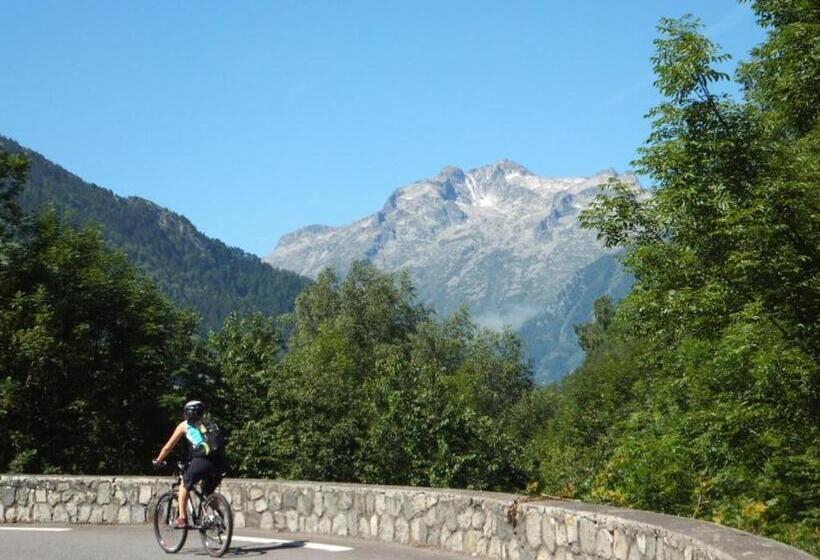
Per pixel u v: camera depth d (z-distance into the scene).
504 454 41.50
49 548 11.58
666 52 13.59
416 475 40.47
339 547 11.40
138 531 13.34
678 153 13.54
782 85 14.16
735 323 13.52
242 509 13.59
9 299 29.00
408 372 44.44
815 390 13.02
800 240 12.77
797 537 13.31
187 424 11.23
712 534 6.86
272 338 42.09
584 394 64.06
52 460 29.77
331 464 40.75
